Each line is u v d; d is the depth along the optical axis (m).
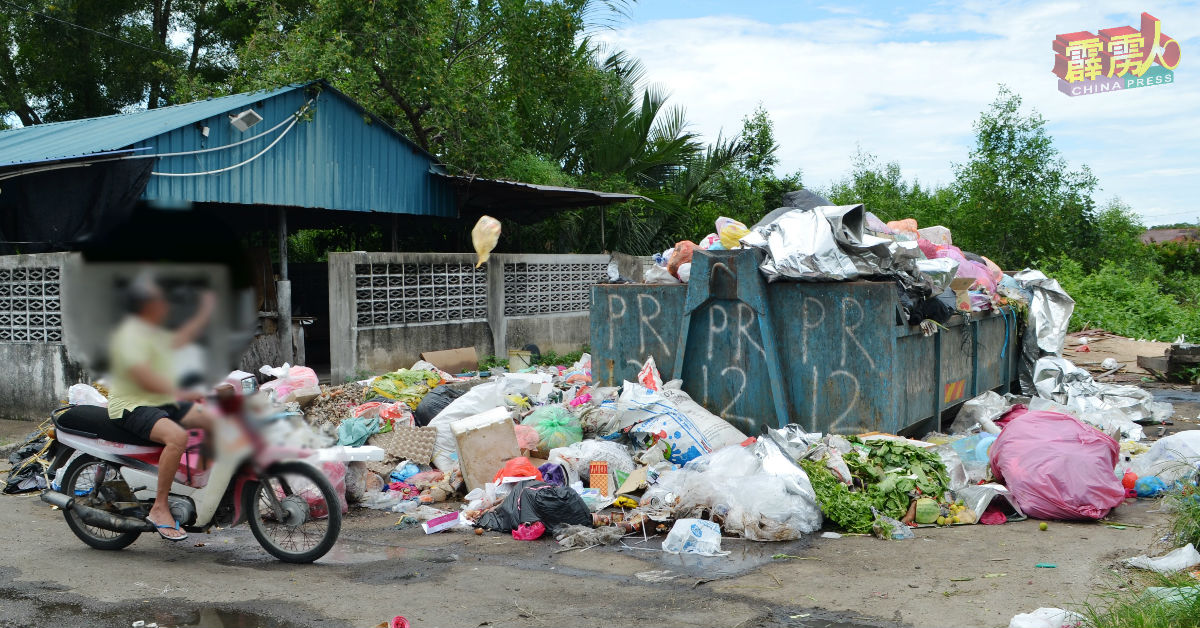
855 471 6.00
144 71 25.16
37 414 9.77
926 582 4.52
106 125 13.25
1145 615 3.71
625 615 4.09
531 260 14.31
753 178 22.59
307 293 18.23
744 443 6.75
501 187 14.41
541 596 4.38
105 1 24.70
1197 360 12.87
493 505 5.93
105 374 4.68
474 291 13.27
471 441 6.52
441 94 15.97
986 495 5.80
